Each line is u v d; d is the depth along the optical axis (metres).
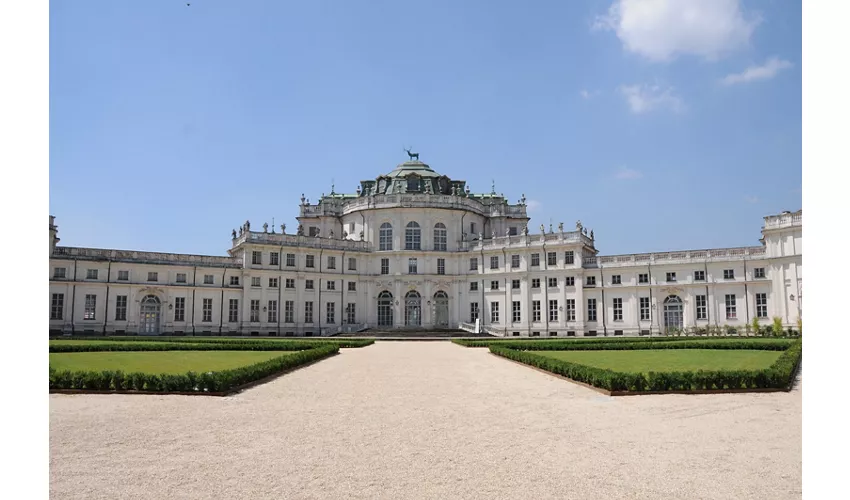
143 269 81.62
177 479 12.24
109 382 23.75
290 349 48.34
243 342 52.78
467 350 53.19
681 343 50.56
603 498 11.13
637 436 16.14
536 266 90.62
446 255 97.12
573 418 18.75
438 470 12.92
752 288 75.88
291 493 11.41
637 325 83.12
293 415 19.30
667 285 81.25
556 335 87.56
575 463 13.45
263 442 15.49
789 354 33.00
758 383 23.94
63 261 76.75
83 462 13.48
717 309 78.12
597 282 86.62
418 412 19.91
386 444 15.30
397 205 96.50
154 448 14.80
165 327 82.12
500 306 92.88
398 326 94.56
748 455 14.08
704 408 20.30
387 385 26.94
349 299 95.62
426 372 32.75
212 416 19.03
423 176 101.38
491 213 105.00
